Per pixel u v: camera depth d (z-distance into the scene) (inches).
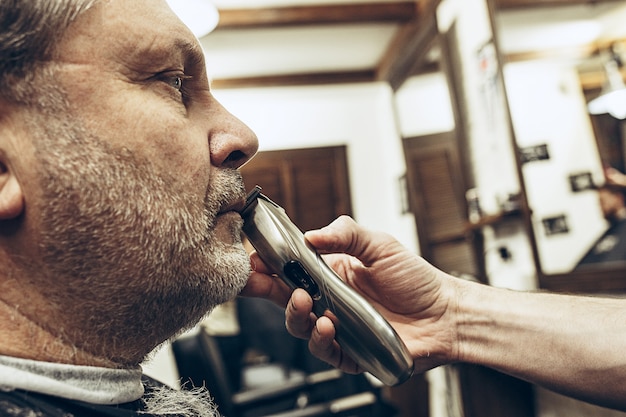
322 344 28.2
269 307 98.0
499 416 71.3
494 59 87.0
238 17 122.1
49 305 18.6
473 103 98.5
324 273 27.4
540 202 81.0
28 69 17.5
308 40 136.6
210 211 21.7
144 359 23.4
